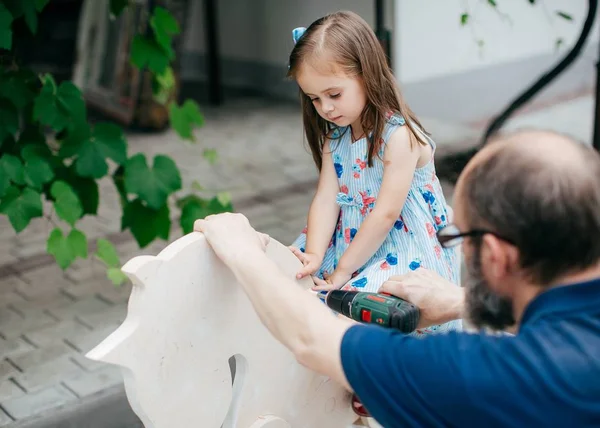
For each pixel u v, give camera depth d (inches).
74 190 115.9
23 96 112.0
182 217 118.0
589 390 40.3
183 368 53.1
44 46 245.4
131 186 111.3
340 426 68.2
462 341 43.7
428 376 42.8
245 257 51.2
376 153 73.1
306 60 68.7
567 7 263.3
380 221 72.6
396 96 73.3
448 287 59.9
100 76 241.1
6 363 114.3
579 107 256.2
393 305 58.2
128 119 230.8
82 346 118.7
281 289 49.6
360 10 230.2
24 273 144.3
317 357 47.3
